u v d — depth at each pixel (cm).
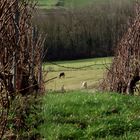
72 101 2395
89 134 1830
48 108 2234
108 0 18750
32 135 1825
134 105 2388
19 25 1745
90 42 17500
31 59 2411
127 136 1794
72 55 17325
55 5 19375
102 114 2198
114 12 17112
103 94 2652
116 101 2431
